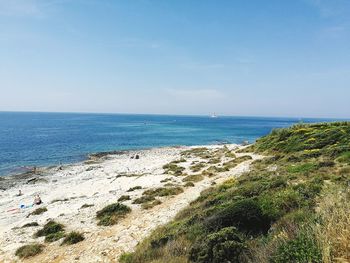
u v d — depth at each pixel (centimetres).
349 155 2184
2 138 9762
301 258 500
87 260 1249
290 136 4022
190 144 9000
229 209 1021
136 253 1103
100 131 13462
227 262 729
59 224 1747
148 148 7844
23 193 3456
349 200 651
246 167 3106
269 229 871
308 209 888
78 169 4981
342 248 460
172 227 1310
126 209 1947
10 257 1388
